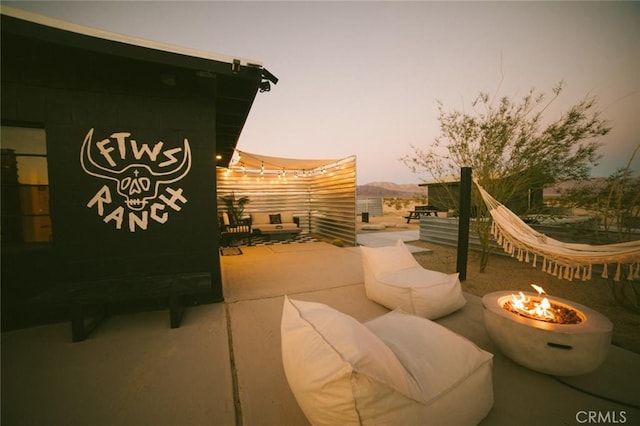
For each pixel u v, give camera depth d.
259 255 6.64
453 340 1.63
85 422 1.57
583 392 1.79
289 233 9.47
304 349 1.30
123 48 2.70
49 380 1.96
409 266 3.65
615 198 3.45
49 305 2.42
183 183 3.34
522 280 4.44
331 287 4.13
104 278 3.10
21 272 2.83
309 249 7.47
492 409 1.64
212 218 3.47
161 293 2.69
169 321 2.95
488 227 4.80
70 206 2.97
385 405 1.07
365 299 3.62
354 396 1.02
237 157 8.28
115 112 3.07
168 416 1.62
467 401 1.37
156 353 2.32
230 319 3.01
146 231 3.23
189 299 3.39
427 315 2.84
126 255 3.17
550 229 5.05
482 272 4.91
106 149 3.05
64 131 2.91
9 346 2.44
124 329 2.76
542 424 1.53
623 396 1.74
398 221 16.70
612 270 4.34
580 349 1.73
